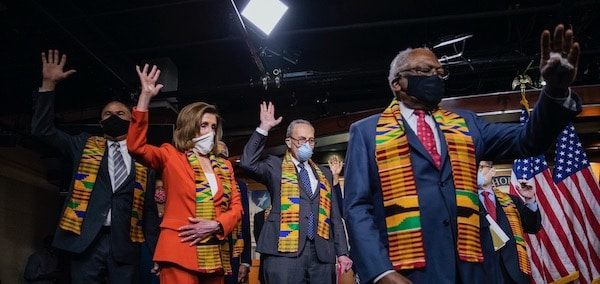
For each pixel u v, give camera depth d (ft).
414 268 6.36
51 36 26.08
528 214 15.53
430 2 27.48
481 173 14.58
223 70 33.88
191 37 30.01
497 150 7.26
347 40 31.09
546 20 26.53
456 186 6.70
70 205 12.32
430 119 7.34
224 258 11.35
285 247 14.07
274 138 32.58
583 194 19.01
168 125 24.14
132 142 10.61
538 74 27.27
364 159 7.11
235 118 35.86
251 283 31.30
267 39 25.03
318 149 33.12
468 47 30.35
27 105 31.12
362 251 6.40
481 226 6.95
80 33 25.66
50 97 12.59
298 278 13.97
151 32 29.50
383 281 6.16
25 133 31.68
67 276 13.32
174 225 10.57
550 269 18.39
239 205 11.87
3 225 31.40
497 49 27.86
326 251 14.38
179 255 10.27
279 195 15.01
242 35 25.54
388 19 28.96
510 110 26.48
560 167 19.52
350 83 30.45
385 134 7.16
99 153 13.00
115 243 12.28
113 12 25.16
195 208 10.82
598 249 18.37
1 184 31.60
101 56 26.99
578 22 24.07
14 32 25.93
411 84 7.26
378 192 7.04
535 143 6.62
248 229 16.69
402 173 6.83
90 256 12.19
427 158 6.84
